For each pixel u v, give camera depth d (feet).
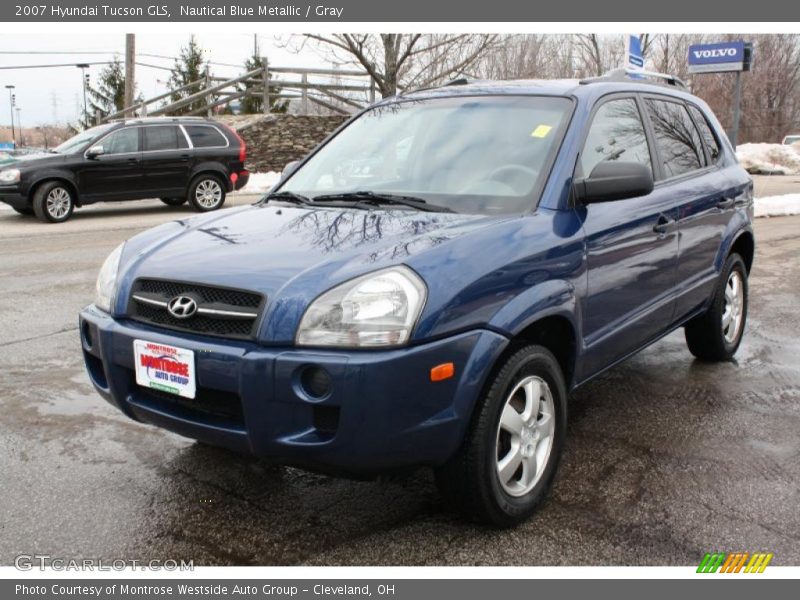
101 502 10.80
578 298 11.03
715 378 16.52
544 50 85.61
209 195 50.83
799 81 159.33
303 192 13.08
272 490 11.21
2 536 9.90
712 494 11.08
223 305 9.14
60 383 15.93
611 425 13.79
